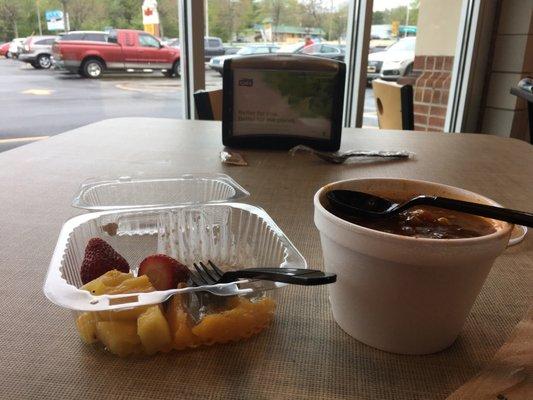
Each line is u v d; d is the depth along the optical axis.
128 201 0.72
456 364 0.36
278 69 1.04
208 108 1.53
